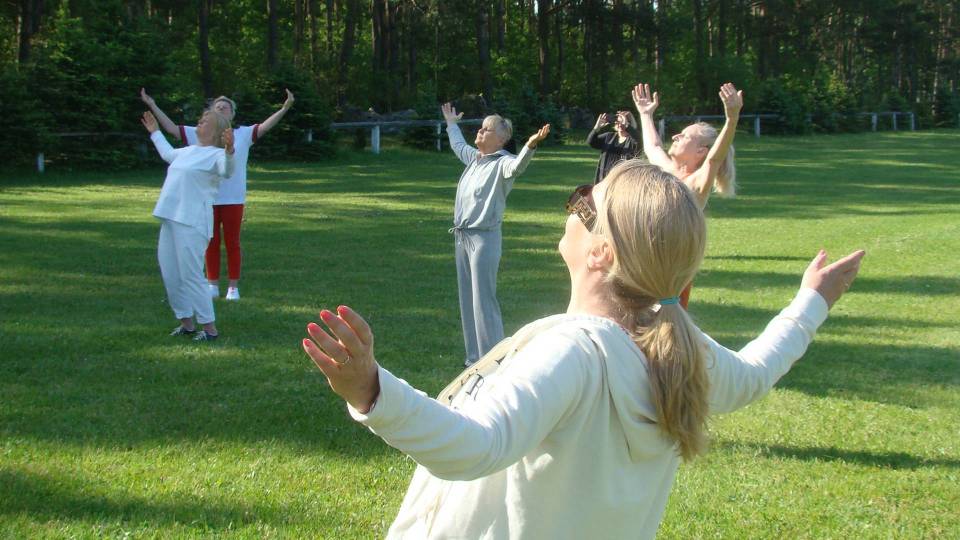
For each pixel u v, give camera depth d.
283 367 6.68
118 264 10.72
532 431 1.51
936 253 12.59
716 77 46.66
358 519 4.19
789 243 13.61
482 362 1.77
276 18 37.03
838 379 6.69
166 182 7.23
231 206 8.82
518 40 54.19
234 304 8.80
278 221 14.92
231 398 5.93
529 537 1.62
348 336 1.38
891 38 68.38
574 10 47.84
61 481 4.49
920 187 21.88
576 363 1.58
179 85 24.77
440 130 30.84
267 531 4.03
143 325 7.83
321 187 20.41
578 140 37.41
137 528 4.00
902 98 53.84
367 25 56.66
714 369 1.83
